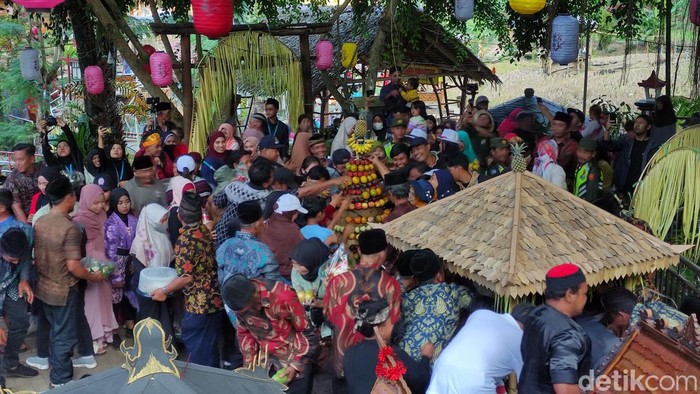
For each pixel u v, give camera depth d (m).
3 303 6.27
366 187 7.13
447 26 18.97
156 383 2.22
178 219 6.67
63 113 18.47
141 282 6.28
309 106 12.20
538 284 4.42
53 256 6.16
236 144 9.15
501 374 4.13
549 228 4.80
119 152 8.99
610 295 4.78
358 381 4.47
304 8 20.59
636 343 3.77
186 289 6.03
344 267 5.60
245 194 6.80
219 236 6.81
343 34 17.17
